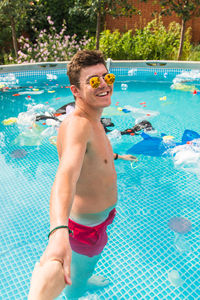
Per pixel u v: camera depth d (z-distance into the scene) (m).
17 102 6.40
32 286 0.76
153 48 10.54
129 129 4.84
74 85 1.47
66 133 1.35
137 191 3.39
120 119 5.42
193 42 12.62
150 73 8.92
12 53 11.12
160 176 3.67
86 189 1.61
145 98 6.70
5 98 6.70
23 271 2.33
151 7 12.47
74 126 1.36
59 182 1.11
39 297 0.72
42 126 5.07
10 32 11.44
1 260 2.43
